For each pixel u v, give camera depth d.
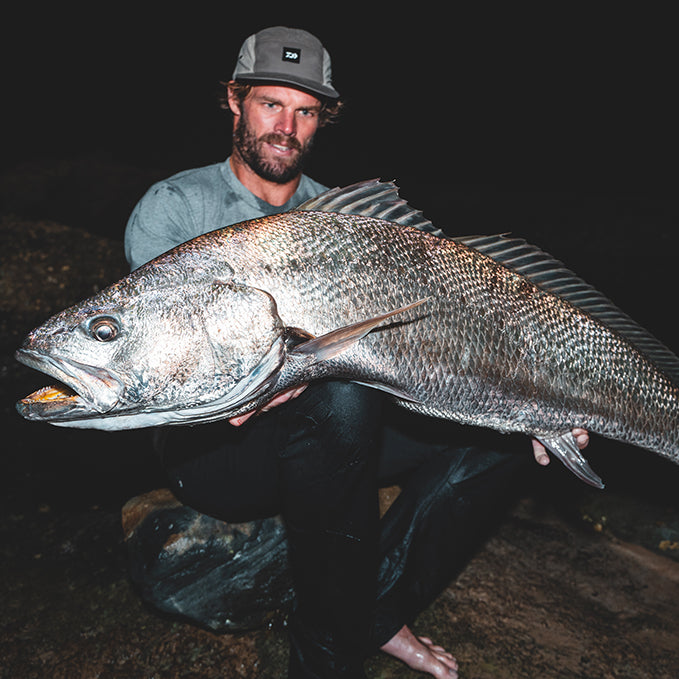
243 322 1.03
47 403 1.03
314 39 1.39
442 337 1.14
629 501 1.80
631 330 1.30
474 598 1.47
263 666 1.32
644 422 1.28
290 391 1.11
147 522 1.41
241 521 1.38
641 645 1.38
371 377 1.12
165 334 1.02
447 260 1.17
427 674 1.30
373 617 1.26
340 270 1.10
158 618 1.40
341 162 6.39
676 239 3.66
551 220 4.08
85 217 4.15
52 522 1.67
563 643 1.37
